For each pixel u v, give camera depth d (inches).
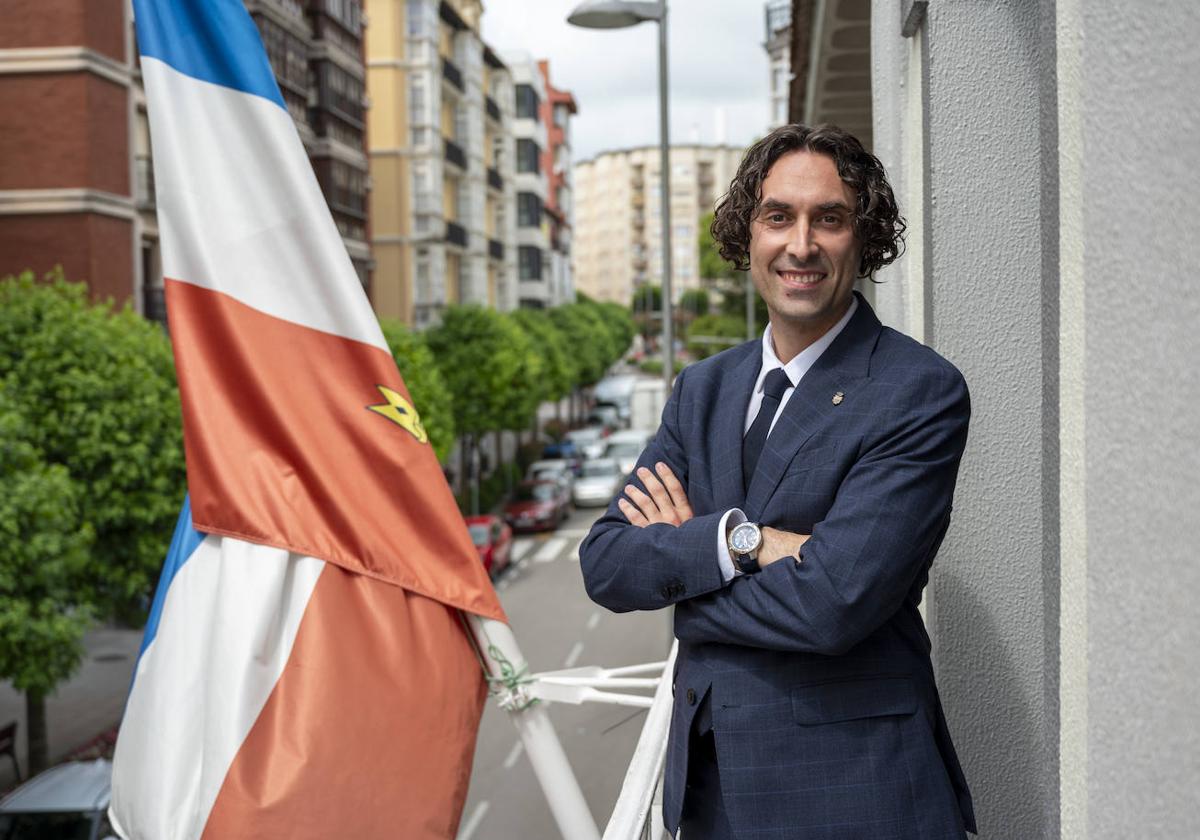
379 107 1811.0
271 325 114.7
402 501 111.0
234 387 113.7
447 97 2062.0
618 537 77.7
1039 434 101.3
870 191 74.0
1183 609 40.4
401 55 1817.2
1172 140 40.9
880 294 142.5
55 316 626.8
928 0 101.1
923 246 106.5
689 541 73.0
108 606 671.1
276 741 100.7
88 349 622.2
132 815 104.1
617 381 3870.6
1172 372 41.0
